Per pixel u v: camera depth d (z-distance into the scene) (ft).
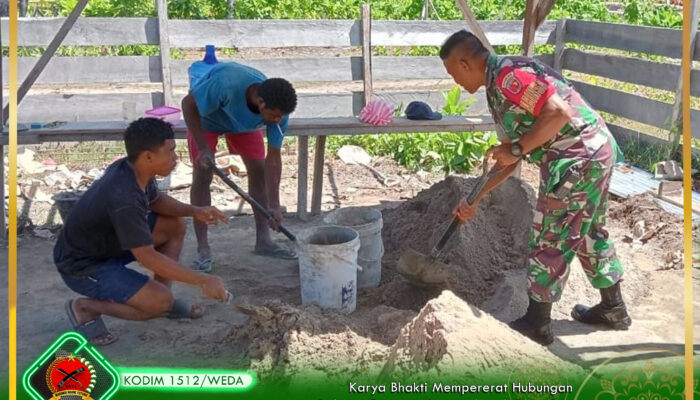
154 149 12.98
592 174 12.36
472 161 26.48
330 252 14.53
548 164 12.53
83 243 13.46
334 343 13.07
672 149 25.29
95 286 13.65
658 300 15.58
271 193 17.47
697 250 18.11
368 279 16.37
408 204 19.44
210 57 21.30
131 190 13.03
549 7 21.44
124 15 41.47
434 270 15.05
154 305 13.82
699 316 14.73
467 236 16.22
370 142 28.09
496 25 30.81
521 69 11.95
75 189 23.30
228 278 17.29
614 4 51.01
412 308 15.30
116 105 27.99
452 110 28.30
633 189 22.80
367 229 15.93
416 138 26.78
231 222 21.26
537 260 12.89
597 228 13.46
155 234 14.84
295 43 29.43
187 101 16.88
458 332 11.38
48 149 26.48
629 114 27.68
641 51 27.12
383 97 29.60
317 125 20.49
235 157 25.98
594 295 15.60
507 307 14.48
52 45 21.31
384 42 30.09
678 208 21.11
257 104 16.25
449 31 30.60
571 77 33.60
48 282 17.01
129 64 28.27
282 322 13.39
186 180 24.11
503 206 17.75
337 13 44.65
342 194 24.02
